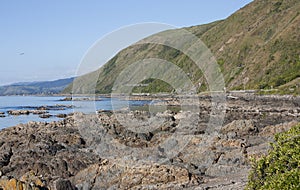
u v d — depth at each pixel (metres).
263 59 133.38
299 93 94.00
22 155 29.44
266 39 155.00
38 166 25.84
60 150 31.86
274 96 95.12
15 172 25.36
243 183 21.59
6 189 19.95
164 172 22.75
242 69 139.12
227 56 158.25
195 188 21.23
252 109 71.38
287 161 12.84
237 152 27.86
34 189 20.23
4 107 127.81
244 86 124.69
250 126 41.00
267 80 121.38
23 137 38.59
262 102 84.38
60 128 46.88
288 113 64.06
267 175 13.33
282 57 128.25
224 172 24.62
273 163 13.30
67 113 89.81
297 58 124.62
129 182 22.28
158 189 21.55
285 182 11.90
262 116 61.03
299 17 143.75
